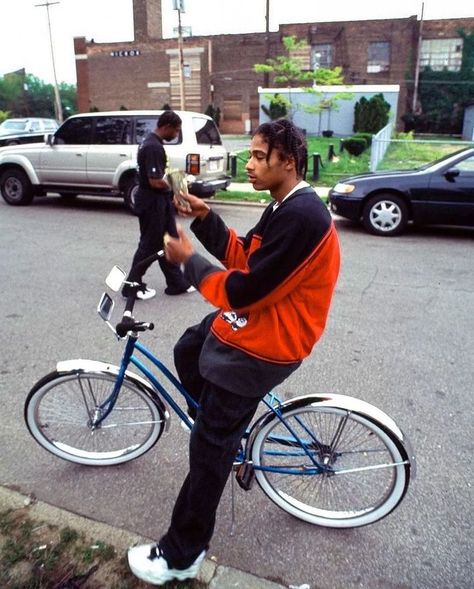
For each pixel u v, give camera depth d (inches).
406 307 196.7
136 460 109.7
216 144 382.9
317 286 68.1
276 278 64.0
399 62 1218.6
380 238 303.9
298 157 67.0
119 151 358.9
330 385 140.3
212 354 73.4
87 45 1357.0
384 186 302.2
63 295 205.9
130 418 103.3
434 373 147.4
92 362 98.6
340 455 91.7
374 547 89.3
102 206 402.6
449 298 206.7
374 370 148.6
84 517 92.5
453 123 1242.0
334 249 67.7
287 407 87.9
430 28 1194.6
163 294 208.5
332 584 82.0
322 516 93.0
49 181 387.5
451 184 293.0
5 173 398.9
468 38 1182.3
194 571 80.3
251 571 84.0
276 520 94.9
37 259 254.8
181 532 78.2
